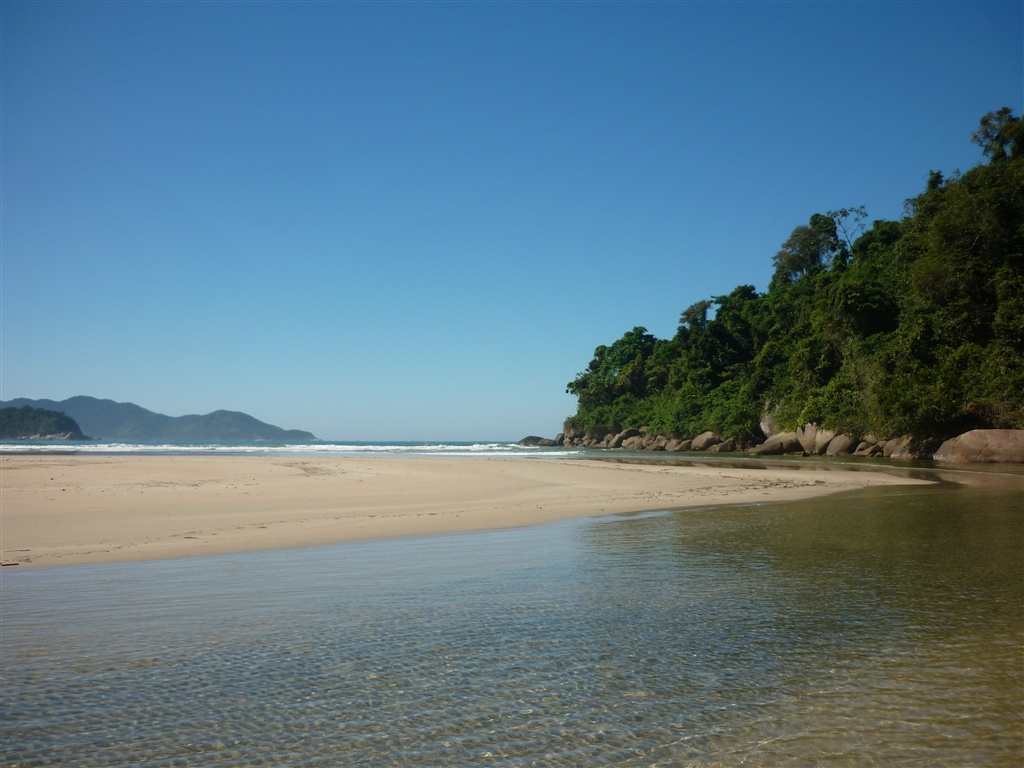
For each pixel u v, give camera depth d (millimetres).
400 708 4578
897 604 7395
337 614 7102
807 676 5145
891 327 62062
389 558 10633
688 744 4020
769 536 12781
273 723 4336
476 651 5797
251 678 5164
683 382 103688
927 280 54125
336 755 3898
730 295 108000
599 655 5668
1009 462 40062
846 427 58375
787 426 68438
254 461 38125
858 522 14766
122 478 24703
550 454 68125
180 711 4535
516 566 9867
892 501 19500
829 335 66375
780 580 8711
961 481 27250
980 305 51188
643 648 5855
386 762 3811
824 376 66875
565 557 10633
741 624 6617
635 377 123438
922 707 4551
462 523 14922
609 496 21484
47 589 8398
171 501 18219
